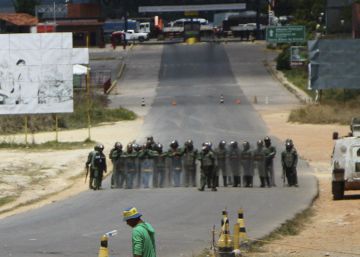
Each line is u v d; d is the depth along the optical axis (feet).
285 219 194.80
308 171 297.74
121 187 261.65
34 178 285.64
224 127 438.40
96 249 156.15
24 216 209.15
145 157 260.21
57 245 161.68
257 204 220.43
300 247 163.73
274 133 410.52
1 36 373.40
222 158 258.98
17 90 376.48
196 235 172.35
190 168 258.98
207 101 604.90
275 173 288.51
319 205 225.15
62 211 215.31
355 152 228.63
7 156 343.87
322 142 377.09
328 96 557.74
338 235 179.73
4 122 450.30
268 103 584.40
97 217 202.08
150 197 236.63
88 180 283.59
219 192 245.45
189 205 219.41
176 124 458.50
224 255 141.18
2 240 169.48
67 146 376.89
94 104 546.26
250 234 173.68
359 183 227.81
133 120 493.77
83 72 629.51
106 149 363.56
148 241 101.71
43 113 378.12
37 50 374.84
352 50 457.68
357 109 486.79
